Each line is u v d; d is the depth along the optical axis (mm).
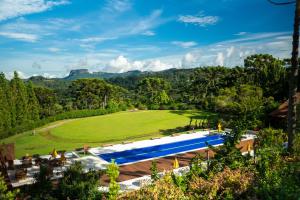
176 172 21125
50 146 34406
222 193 9172
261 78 64500
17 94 54531
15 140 39625
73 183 12047
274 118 35344
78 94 88875
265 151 12969
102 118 56625
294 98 15117
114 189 11445
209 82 81812
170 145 31922
